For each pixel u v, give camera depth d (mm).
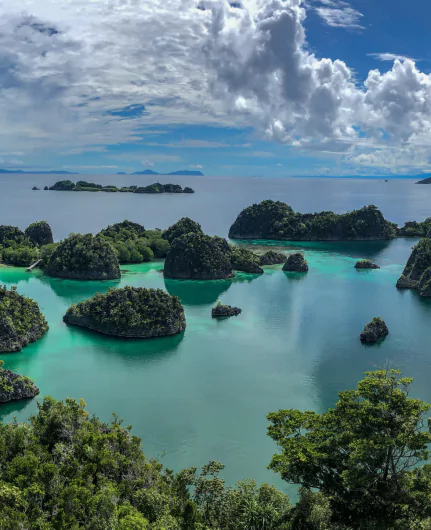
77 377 92062
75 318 119125
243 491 52062
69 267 170500
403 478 47719
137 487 52219
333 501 48938
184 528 46844
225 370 96188
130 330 111938
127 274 180750
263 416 79188
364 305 141750
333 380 92062
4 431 57875
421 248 171250
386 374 53156
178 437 73062
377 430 47969
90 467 53125
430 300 147250
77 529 43125
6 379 82500
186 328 120250
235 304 142625
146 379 91875
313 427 53188
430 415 76062
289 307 139625
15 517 42875
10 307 108375
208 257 176500
